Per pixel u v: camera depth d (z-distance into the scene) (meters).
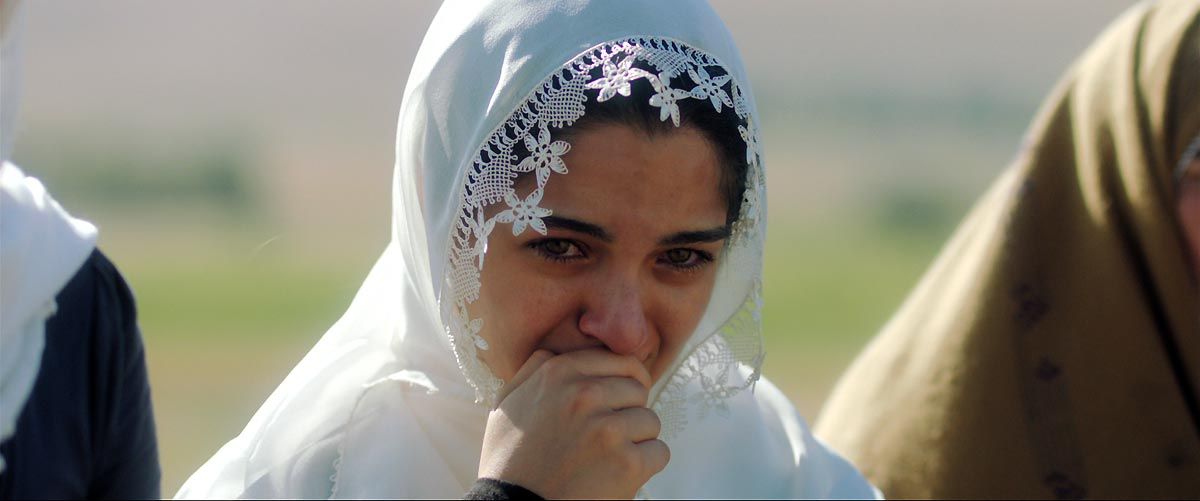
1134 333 5.51
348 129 75.00
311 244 45.59
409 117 4.57
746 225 4.49
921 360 5.84
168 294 35.00
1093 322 5.56
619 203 4.10
